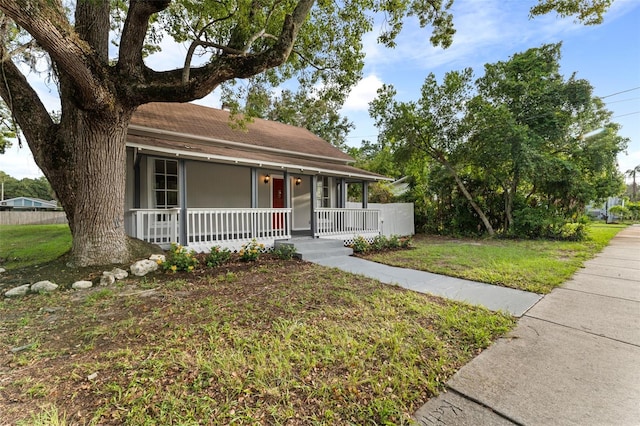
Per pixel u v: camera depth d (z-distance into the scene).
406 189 17.38
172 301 4.02
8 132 13.41
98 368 2.41
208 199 9.82
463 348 2.88
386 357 2.65
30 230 16.06
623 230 15.74
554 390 2.25
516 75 12.09
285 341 2.88
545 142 11.80
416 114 13.16
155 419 1.86
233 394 2.11
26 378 2.28
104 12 5.55
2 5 3.34
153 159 8.55
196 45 5.67
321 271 5.96
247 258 6.75
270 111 17.30
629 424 1.89
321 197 13.00
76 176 5.71
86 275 5.07
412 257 7.80
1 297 4.26
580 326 3.42
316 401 2.07
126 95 5.20
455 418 1.97
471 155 12.41
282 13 7.14
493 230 13.15
